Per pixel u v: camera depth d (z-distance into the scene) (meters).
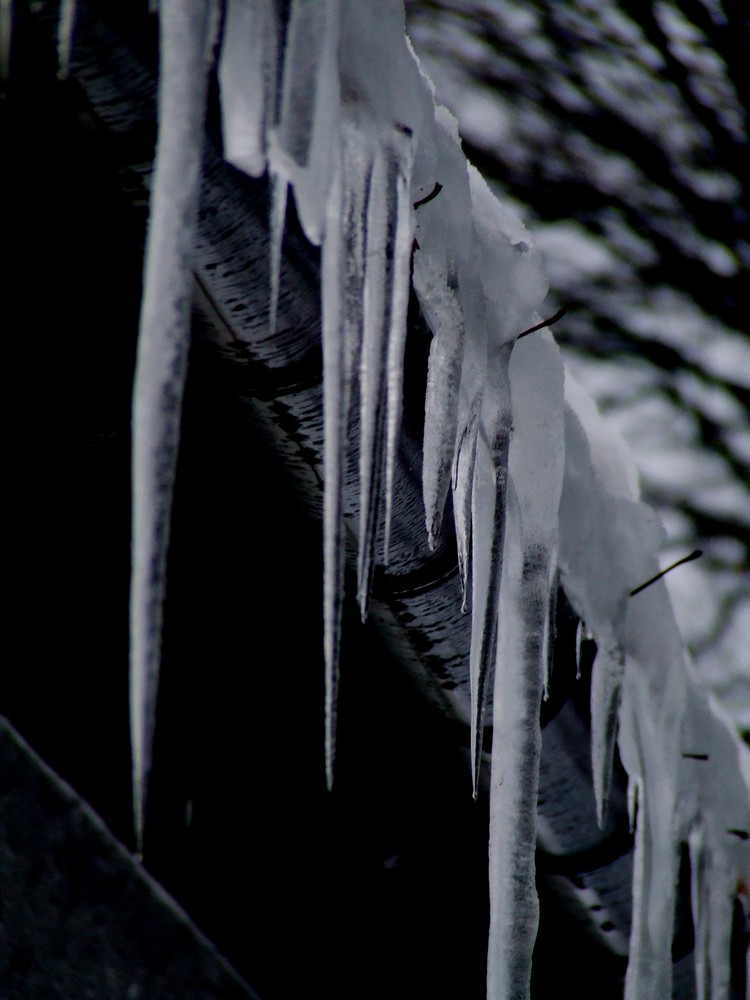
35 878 4.16
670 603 4.75
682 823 4.76
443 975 4.71
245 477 4.60
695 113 16.70
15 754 4.17
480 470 4.46
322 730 4.66
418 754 4.79
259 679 4.61
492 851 4.48
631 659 4.70
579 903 4.79
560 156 16.11
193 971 4.19
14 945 4.14
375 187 4.29
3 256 4.46
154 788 4.46
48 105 4.29
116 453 4.52
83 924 4.17
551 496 4.52
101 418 4.51
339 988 4.55
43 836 4.17
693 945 4.86
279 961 4.50
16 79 4.28
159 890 4.20
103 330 4.50
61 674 4.43
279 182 4.27
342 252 4.24
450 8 16.30
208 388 4.50
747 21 17.16
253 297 4.34
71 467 4.50
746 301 15.90
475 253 4.43
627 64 16.67
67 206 4.40
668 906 4.70
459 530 4.42
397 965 4.65
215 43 4.20
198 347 4.41
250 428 4.49
